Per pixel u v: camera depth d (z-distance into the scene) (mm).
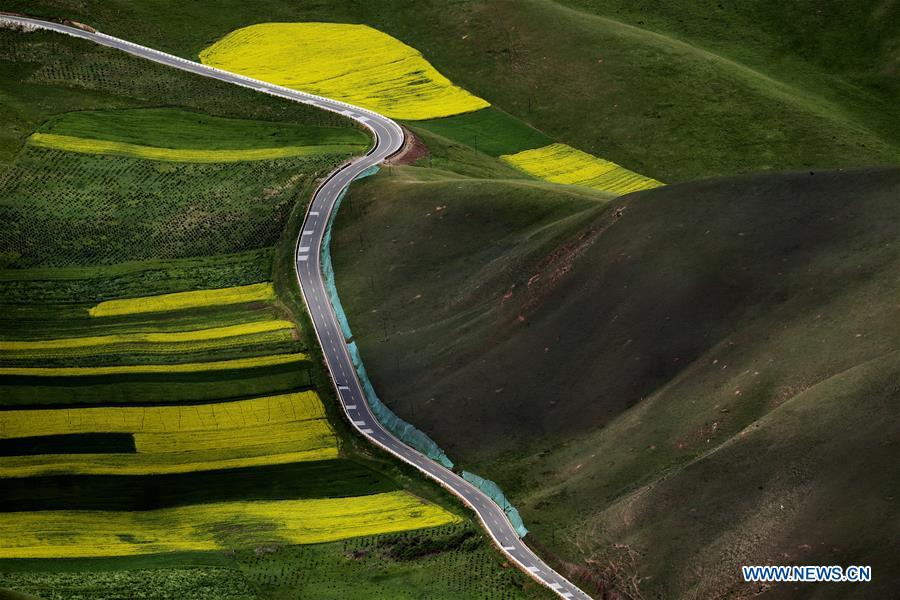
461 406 173250
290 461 169500
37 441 175375
